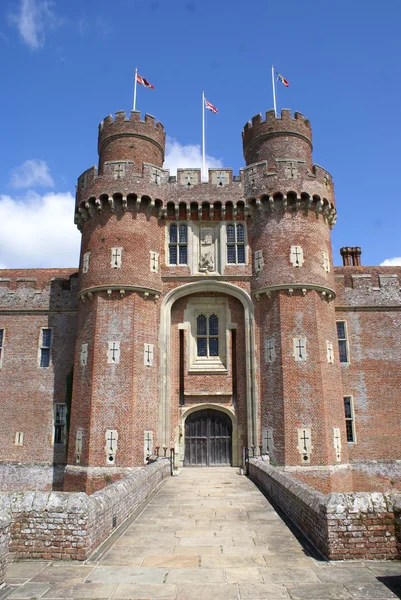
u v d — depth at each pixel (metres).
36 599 7.68
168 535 11.65
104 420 23.98
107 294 25.69
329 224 28.92
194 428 26.27
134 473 16.19
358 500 9.66
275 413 24.25
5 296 30.80
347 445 27.39
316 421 23.84
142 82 30.30
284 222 26.34
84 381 25.11
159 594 7.89
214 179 27.62
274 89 30.05
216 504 15.66
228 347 26.47
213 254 27.27
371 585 8.09
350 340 29.14
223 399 26.09
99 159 30.61
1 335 30.38
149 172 27.28
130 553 10.16
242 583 8.35
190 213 27.59
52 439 28.59
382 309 29.55
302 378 24.34
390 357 28.94
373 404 28.31
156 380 25.45
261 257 26.36
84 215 27.69
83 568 9.18
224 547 10.61
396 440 27.88
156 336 26.03
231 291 26.64
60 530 9.81
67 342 29.95
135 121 29.55
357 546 9.43
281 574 8.76
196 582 8.43
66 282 30.88
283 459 23.45
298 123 29.66
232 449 25.62
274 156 29.06
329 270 26.98
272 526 12.55
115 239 26.25
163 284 26.86
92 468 23.47
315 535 10.48
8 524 8.48
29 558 9.70
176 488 19.05
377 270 32.34
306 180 26.66
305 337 24.91
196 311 27.42
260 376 25.25
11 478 28.09
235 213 27.30
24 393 29.38
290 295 25.42
